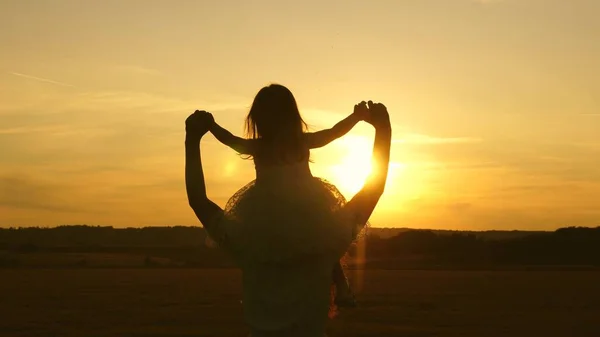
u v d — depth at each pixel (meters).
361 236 2.88
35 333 24.00
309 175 2.94
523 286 53.34
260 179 2.90
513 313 32.09
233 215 2.86
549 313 32.22
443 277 67.50
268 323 2.83
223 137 2.96
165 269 90.81
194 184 2.94
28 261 100.31
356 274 72.94
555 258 107.69
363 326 26.17
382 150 2.95
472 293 45.34
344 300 2.89
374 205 2.92
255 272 2.85
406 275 72.06
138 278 65.12
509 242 120.94
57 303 36.75
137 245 131.62
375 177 2.94
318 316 2.85
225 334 23.58
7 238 135.38
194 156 2.97
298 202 2.81
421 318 29.38
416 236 118.19
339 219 2.82
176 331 24.39
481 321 28.56
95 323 27.09
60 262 100.12
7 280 59.97
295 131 2.90
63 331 24.50
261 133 2.90
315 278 2.83
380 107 2.98
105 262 101.06
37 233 140.00
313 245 2.78
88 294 43.75
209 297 41.19
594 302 38.91
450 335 23.81
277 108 2.89
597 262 106.44
